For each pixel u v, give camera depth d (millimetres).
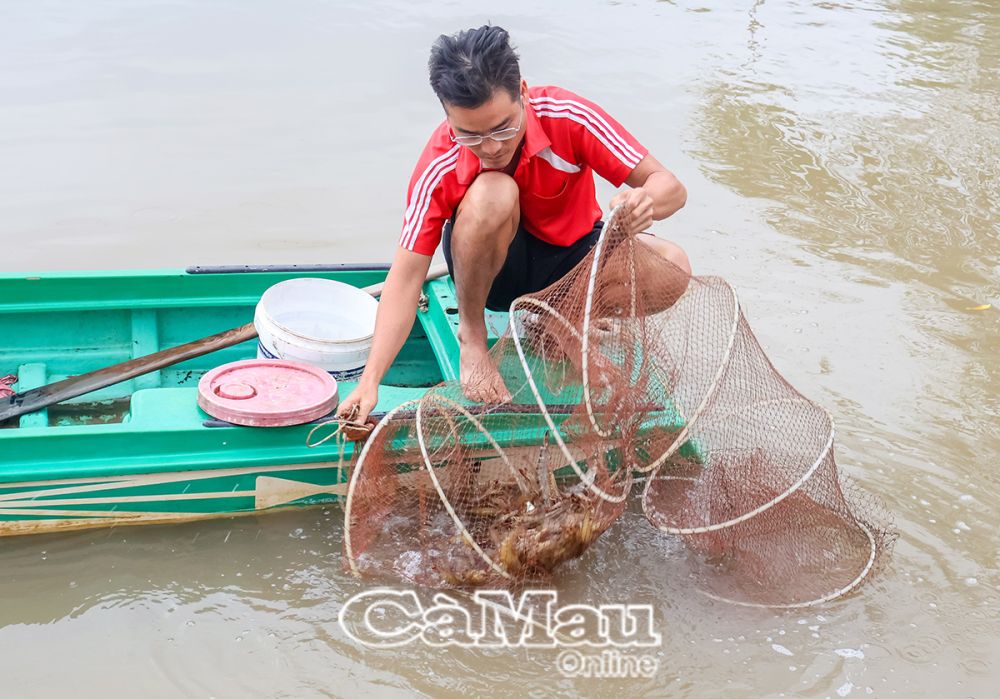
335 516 3924
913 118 8367
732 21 10875
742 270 5914
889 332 5344
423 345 4797
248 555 3723
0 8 9891
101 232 6168
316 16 10203
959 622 3504
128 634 3375
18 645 3312
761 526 3688
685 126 8008
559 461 3816
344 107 8102
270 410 3711
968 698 3201
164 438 3691
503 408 3713
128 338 4730
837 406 4695
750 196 6867
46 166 6930
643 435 3801
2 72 8398
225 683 3201
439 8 10602
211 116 7840
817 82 9133
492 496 3666
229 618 3451
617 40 9977
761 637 3428
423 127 7812
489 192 3604
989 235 6465
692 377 3885
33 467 3633
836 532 3742
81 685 3174
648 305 3812
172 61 8875
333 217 6461
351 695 3170
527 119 3645
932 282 5875
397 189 6859
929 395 4824
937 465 4324
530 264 4070
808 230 6441
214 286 4719
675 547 3799
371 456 3463
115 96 8102
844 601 3580
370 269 4871
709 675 3275
